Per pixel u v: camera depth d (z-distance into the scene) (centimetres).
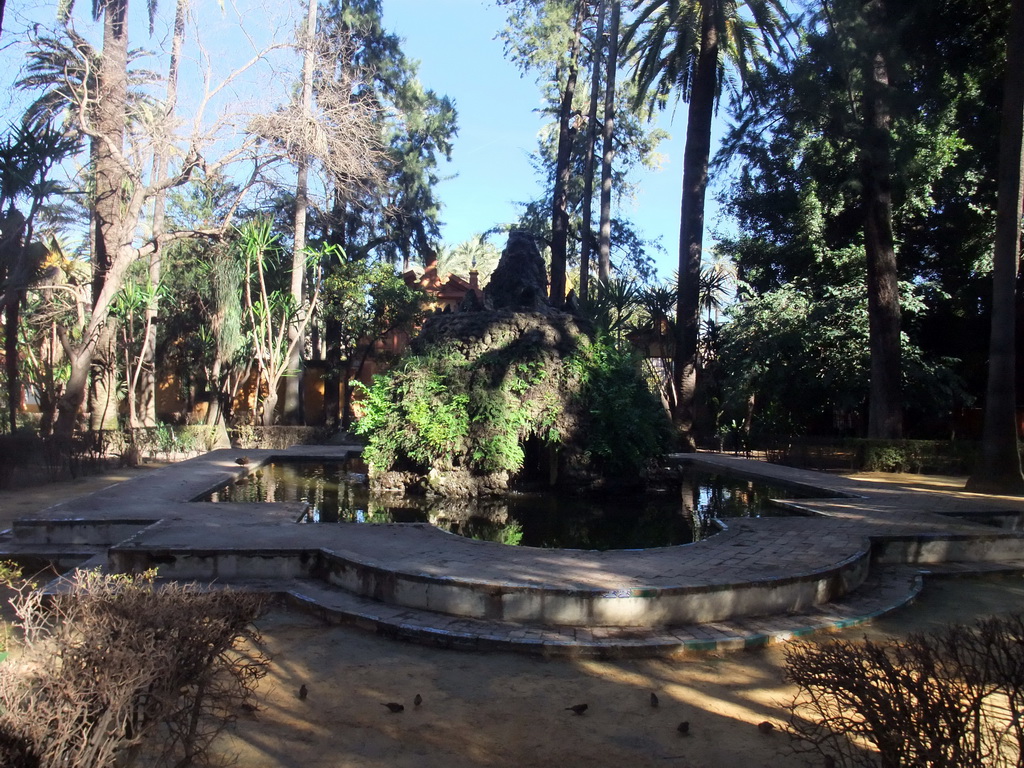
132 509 816
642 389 897
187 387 2833
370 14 3103
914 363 2008
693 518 797
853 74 1755
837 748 286
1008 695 266
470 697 407
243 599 331
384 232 3356
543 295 1023
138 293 2114
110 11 1841
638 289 2481
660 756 340
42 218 1720
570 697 408
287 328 2459
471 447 835
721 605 530
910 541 736
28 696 249
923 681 255
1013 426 1341
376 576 567
